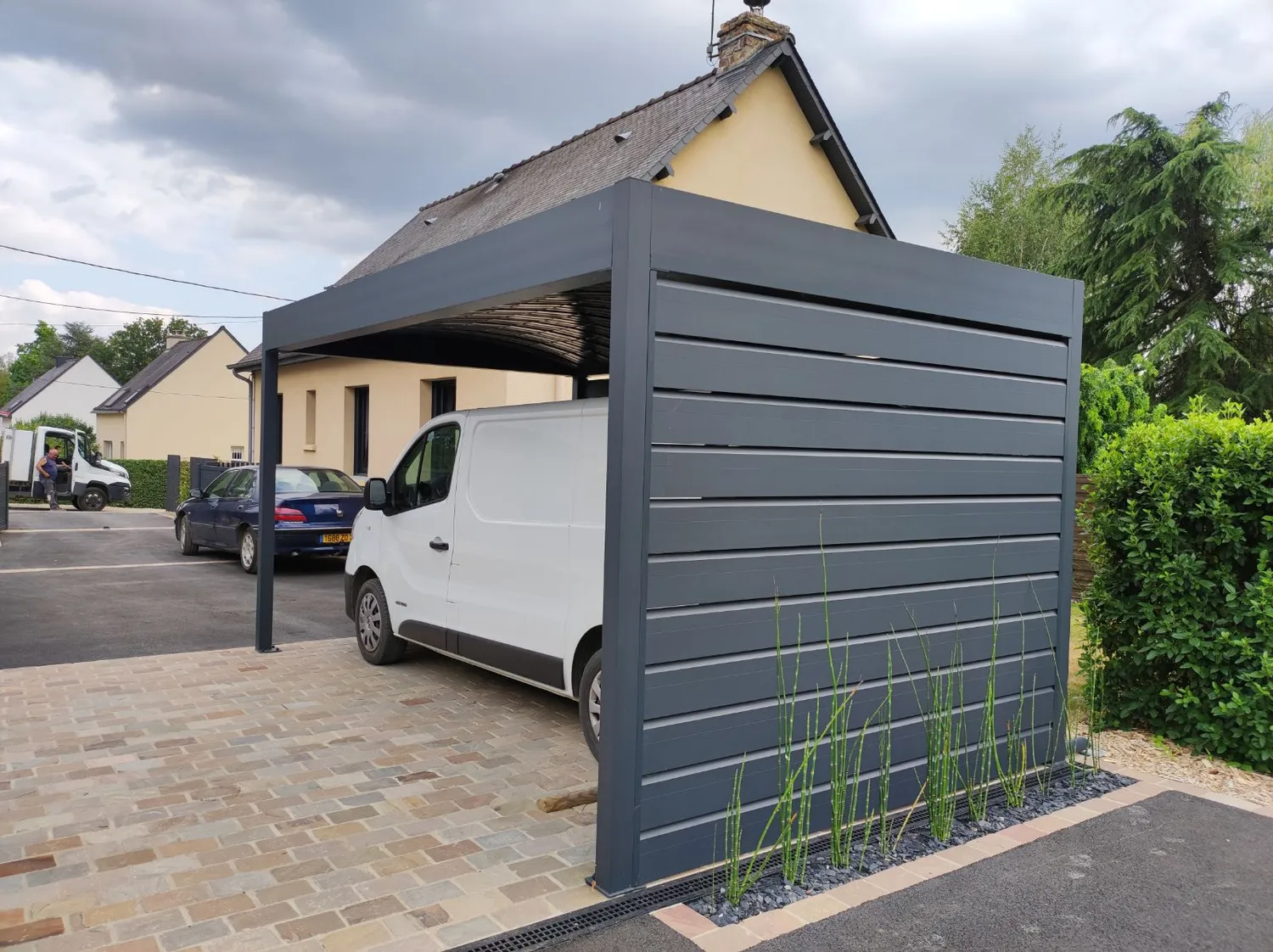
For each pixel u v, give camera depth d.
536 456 5.07
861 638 3.83
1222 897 3.19
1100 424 9.56
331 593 10.40
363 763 4.57
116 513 24.56
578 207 3.31
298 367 19.73
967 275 4.16
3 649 7.07
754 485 3.42
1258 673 4.58
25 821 3.77
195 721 5.23
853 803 3.65
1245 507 4.77
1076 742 4.95
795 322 3.53
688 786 3.28
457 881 3.28
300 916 2.99
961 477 4.20
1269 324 20.50
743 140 12.48
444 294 4.35
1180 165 19.91
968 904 3.12
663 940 2.84
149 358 78.31
